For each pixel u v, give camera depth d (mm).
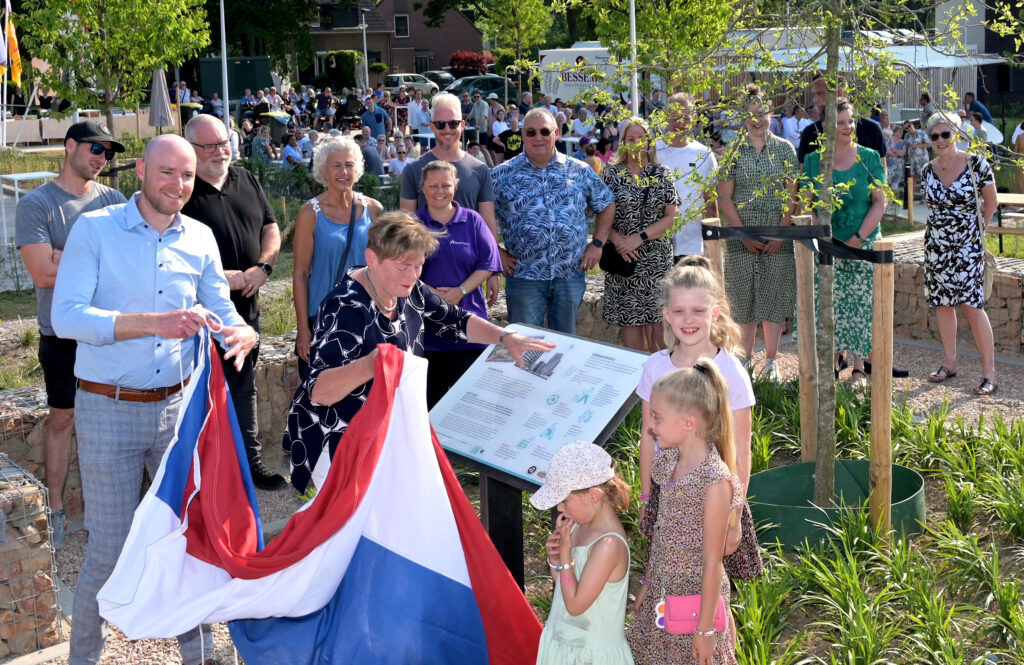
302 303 6297
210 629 4477
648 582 3729
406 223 3869
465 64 54531
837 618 4738
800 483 5969
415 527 3725
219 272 4527
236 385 6441
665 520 3602
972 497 5734
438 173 6309
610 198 7422
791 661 4289
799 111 19250
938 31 5594
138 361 4176
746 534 4008
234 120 33531
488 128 26688
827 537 5293
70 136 5656
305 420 4074
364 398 4051
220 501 3779
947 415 7434
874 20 5461
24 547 4773
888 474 5336
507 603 3818
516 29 41500
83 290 4094
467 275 6508
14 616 4785
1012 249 12719
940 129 7836
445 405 4621
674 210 7598
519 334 4703
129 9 14133
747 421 4199
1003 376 8609
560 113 23000
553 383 4434
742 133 5816
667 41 11789
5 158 23344
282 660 3650
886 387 5238
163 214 4250
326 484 3670
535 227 7066
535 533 5715
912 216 15914
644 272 7688
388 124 30281
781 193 5797
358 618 3668
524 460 4199
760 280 7930
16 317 11227
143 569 3596
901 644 4516
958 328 9562
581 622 3574
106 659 4699
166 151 4129
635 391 4227
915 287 9844
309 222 6234
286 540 3613
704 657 3492
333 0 61656
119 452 4215
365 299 4012
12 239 14258
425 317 4461
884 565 5070
